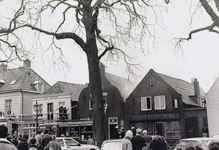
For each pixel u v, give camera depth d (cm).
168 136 3906
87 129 4212
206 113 3775
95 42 1917
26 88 4947
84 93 4456
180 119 3878
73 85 4978
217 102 3716
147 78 4156
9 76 5181
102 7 1809
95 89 1894
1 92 4966
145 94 4125
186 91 4450
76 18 2038
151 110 4053
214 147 622
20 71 5209
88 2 1806
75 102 4656
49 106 4631
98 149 1830
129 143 1353
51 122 4419
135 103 4166
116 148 1458
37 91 5069
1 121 4591
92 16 1881
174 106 3938
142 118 4081
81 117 4419
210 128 3700
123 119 4172
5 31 1798
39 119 4584
